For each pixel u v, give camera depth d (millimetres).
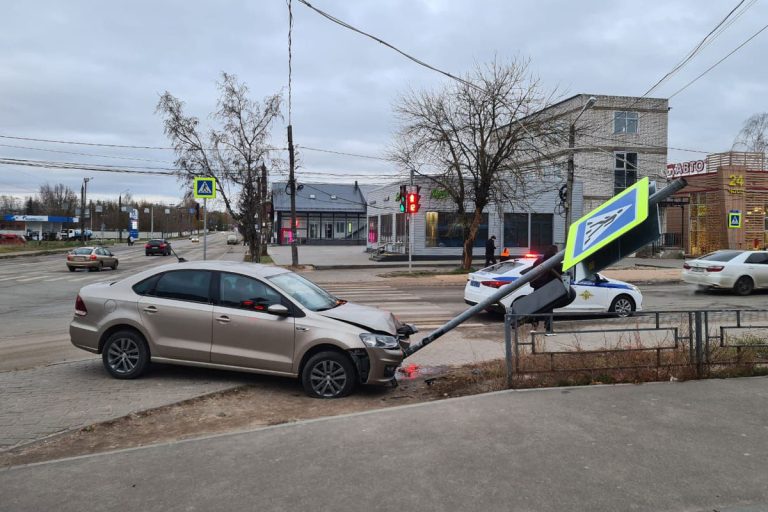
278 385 7043
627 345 7320
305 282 7770
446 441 4523
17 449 4852
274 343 6660
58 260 40844
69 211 96688
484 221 35938
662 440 4492
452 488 3705
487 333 10828
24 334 11188
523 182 25422
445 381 7094
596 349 6977
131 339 7125
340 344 6457
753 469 3945
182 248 72125
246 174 29641
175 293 7098
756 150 53781
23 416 5691
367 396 6629
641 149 41000
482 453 4270
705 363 6500
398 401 6391
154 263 39250
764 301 15875
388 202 39531
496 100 23750
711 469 3951
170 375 7402
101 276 26953
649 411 5215
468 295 13266
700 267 17875
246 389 6840
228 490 3732
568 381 6230
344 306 7352
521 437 4590
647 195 3000
